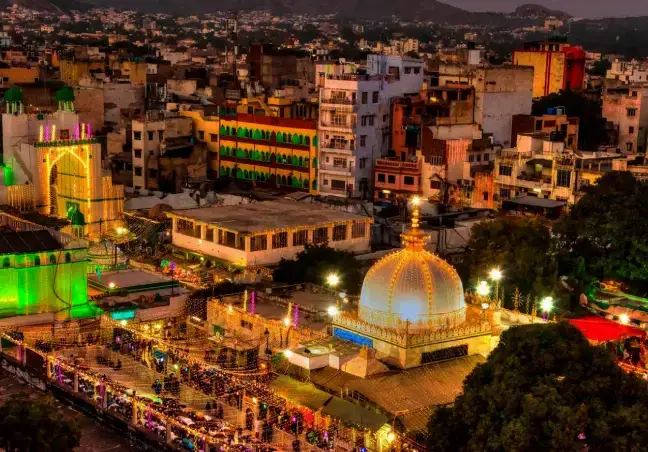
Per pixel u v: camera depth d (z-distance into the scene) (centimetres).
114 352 7575
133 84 17750
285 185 13575
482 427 5009
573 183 10894
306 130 13250
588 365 5131
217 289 8494
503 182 11600
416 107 13450
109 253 9338
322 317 7538
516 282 8125
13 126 11169
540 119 13862
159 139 13788
